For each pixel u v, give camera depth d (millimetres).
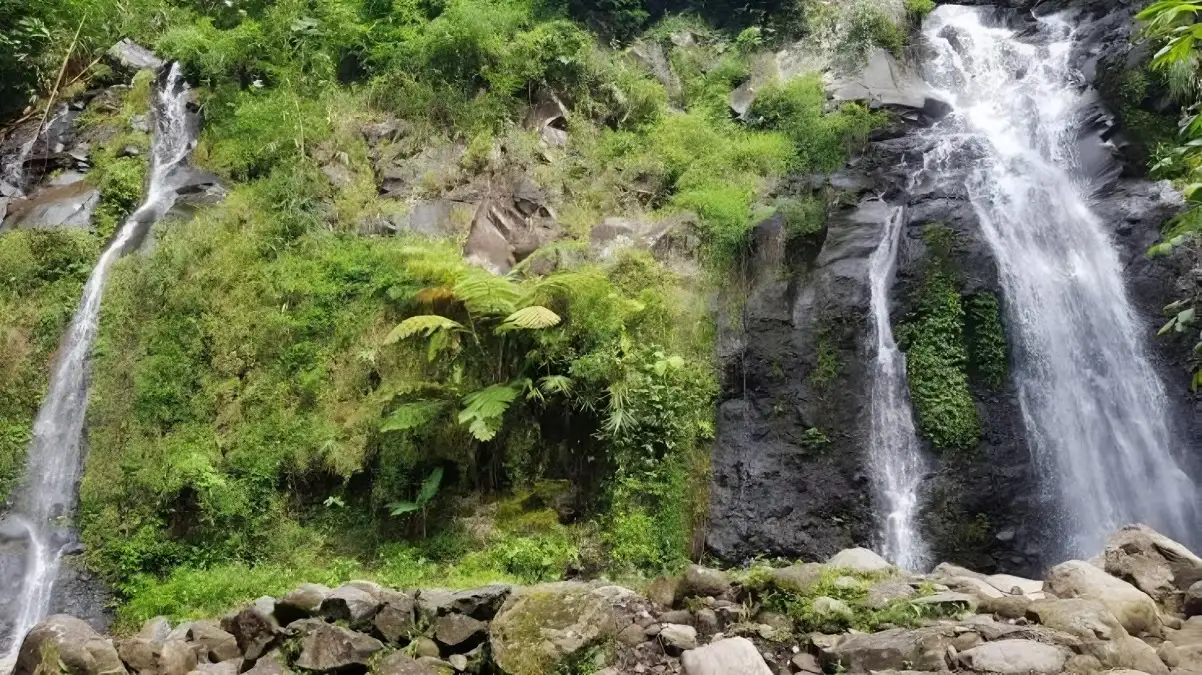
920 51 12953
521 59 11852
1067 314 9625
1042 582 4938
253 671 4203
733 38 13562
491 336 8547
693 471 8484
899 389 9094
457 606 4465
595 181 10805
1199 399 8758
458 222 10117
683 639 4148
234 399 8828
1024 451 8695
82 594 7781
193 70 12344
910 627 4043
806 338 9219
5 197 10906
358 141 11180
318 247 9789
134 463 8406
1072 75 11734
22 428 8898
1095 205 10211
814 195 10383
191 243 9727
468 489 8266
